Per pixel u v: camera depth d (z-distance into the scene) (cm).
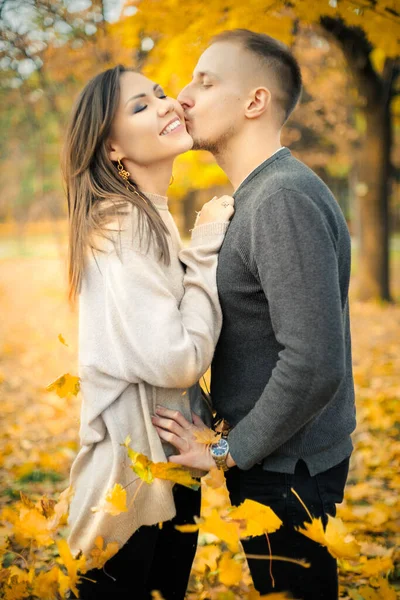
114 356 184
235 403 189
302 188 171
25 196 2120
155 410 187
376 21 302
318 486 182
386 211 1122
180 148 200
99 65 404
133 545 190
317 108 1261
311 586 179
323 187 180
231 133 203
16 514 194
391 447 409
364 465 390
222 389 194
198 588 253
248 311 183
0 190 2022
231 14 311
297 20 336
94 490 187
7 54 393
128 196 191
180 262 196
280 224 167
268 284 168
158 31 342
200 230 195
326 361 160
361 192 1129
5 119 886
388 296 1134
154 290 178
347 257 185
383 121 1059
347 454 192
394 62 788
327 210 175
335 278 165
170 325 174
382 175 1100
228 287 185
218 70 202
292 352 163
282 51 205
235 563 172
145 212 188
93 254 189
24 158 1437
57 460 414
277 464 180
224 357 192
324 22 480
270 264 167
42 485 381
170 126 201
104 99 199
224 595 163
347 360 195
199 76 207
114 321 180
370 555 279
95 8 368
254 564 187
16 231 2936
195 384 202
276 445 171
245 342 186
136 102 199
